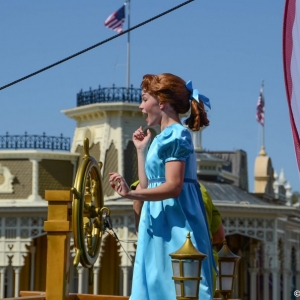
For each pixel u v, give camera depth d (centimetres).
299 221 6234
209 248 863
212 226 1030
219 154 6956
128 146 5494
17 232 5306
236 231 5353
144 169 938
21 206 5266
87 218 1026
